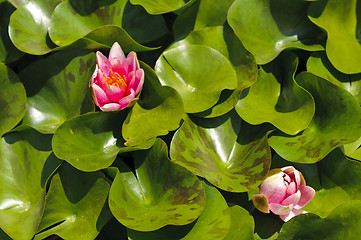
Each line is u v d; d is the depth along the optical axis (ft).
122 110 6.70
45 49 6.83
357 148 6.91
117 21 7.00
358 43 7.05
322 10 7.01
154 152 6.61
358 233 6.54
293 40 7.04
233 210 6.64
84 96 6.75
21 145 6.73
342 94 6.73
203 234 6.48
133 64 6.57
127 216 6.43
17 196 6.64
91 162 6.52
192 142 6.71
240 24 6.90
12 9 7.04
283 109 6.88
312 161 6.67
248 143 6.80
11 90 6.78
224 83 6.73
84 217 6.59
